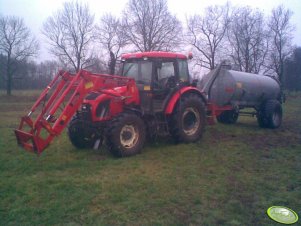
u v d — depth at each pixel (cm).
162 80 809
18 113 1817
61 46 3350
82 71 684
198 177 587
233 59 3584
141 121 736
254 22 3591
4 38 3378
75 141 773
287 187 545
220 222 422
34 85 4516
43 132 991
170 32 3369
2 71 3519
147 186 538
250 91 1109
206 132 1030
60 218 423
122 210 449
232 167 652
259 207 467
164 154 736
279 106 1172
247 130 1098
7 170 620
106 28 3338
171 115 813
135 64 822
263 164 677
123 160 684
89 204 466
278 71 3744
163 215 436
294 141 920
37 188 523
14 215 429
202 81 1145
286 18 3644
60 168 631
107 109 720
